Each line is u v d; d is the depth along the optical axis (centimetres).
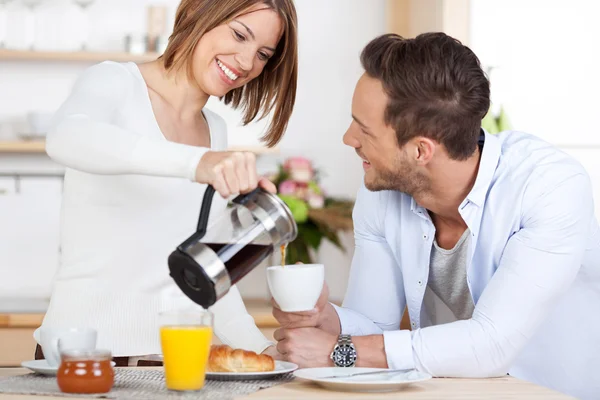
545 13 334
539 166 185
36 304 347
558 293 175
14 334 322
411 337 169
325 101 403
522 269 174
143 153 147
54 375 157
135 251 195
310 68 402
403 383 143
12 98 385
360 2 404
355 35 404
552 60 334
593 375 211
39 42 373
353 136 187
